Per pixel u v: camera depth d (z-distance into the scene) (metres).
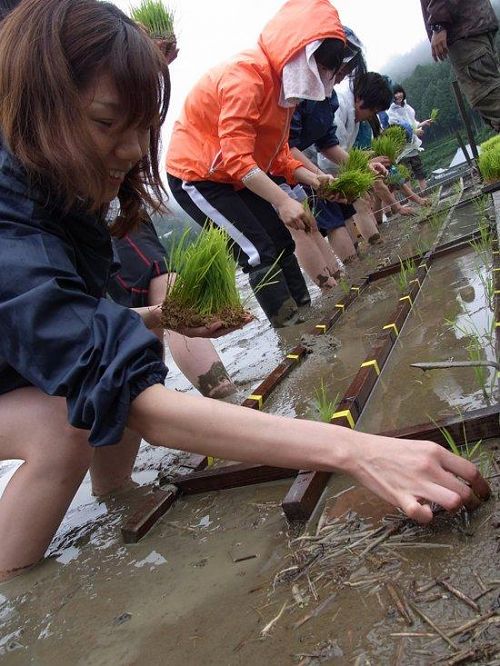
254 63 3.79
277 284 4.12
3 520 1.71
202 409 1.32
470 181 8.67
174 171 4.15
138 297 2.92
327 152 5.99
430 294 3.33
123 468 2.22
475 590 1.10
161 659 1.20
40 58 1.34
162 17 4.05
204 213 4.08
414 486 1.24
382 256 5.71
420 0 5.86
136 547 1.71
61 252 1.50
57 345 1.36
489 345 2.21
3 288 1.40
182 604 1.37
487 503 1.33
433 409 1.90
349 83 6.63
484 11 5.58
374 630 1.09
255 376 3.14
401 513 1.42
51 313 1.37
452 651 0.98
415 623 1.07
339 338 3.24
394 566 1.25
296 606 1.23
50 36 1.34
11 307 1.37
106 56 1.34
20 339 1.38
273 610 1.24
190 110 4.08
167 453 2.50
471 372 2.08
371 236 6.98
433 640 1.02
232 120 3.77
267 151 4.21
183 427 1.33
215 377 2.94
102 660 1.26
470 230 4.67
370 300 3.89
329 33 3.70
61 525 2.04
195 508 1.85
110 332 1.35
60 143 1.36
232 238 4.07
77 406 1.36
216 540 1.61
